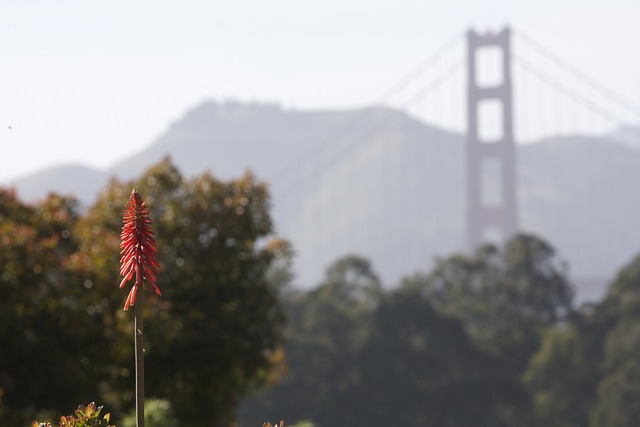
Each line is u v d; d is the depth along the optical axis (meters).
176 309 80.44
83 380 70.62
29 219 79.94
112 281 72.12
